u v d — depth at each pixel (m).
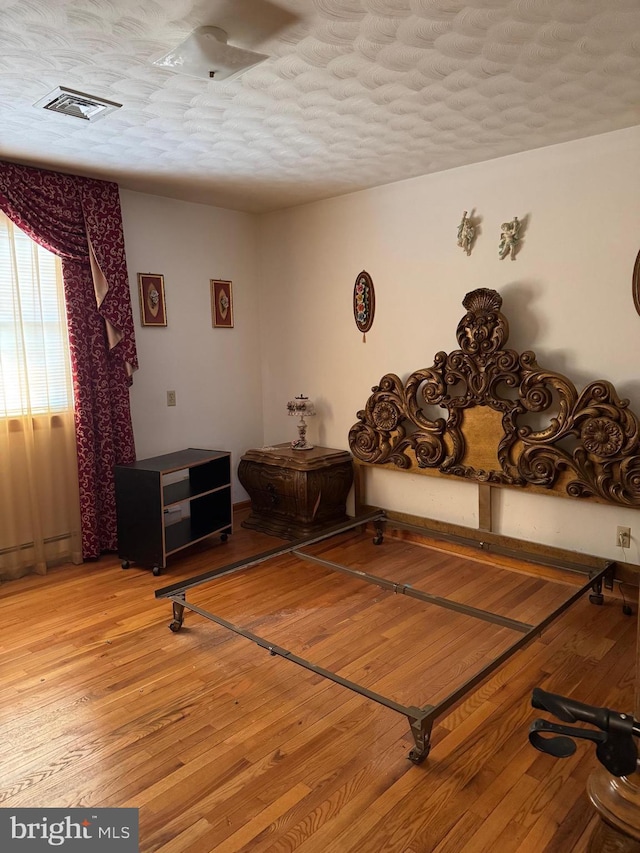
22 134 2.82
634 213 2.94
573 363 3.21
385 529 4.23
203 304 4.39
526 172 3.26
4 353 3.35
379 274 3.99
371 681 2.40
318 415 4.52
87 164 3.33
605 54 2.11
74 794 1.82
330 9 1.78
